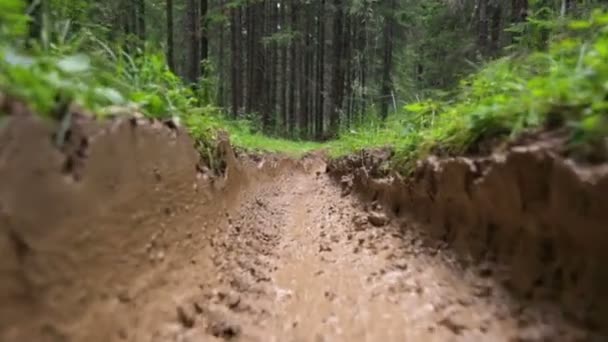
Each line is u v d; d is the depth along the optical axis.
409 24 21.39
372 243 3.36
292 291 2.55
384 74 24.44
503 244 2.20
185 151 2.74
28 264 1.25
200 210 2.97
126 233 1.83
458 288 2.24
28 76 1.42
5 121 1.23
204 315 2.12
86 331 1.46
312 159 15.98
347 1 23.33
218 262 2.91
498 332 1.81
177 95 3.33
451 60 12.25
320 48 28.62
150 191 2.11
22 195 1.25
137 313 1.77
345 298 2.40
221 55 25.78
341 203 5.82
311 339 1.94
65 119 1.49
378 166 4.80
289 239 4.03
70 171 1.48
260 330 2.03
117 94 2.02
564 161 1.71
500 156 2.13
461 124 2.77
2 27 1.72
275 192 7.86
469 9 12.60
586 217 1.64
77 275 1.46
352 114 24.20
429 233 2.95
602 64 1.90
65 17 3.58
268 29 28.30
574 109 1.88
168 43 13.52
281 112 31.62
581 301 1.69
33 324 1.26
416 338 1.89
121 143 1.82
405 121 5.37
